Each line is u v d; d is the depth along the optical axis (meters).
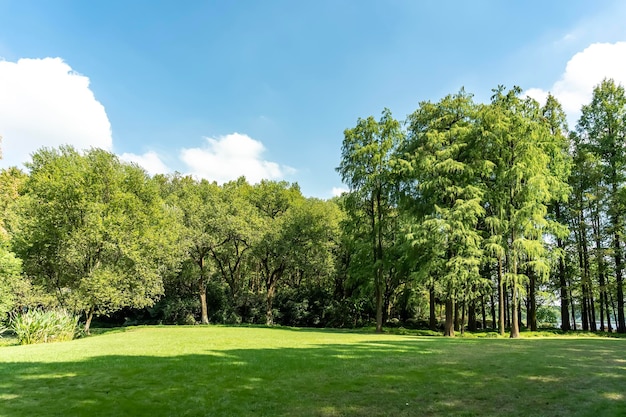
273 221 34.78
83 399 6.18
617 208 25.44
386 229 26.56
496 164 21.88
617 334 24.08
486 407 5.73
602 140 27.03
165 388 6.90
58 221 22.55
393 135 25.58
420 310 37.53
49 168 23.67
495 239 20.50
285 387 6.98
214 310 37.44
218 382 7.36
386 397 6.30
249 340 15.48
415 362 9.55
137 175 25.78
